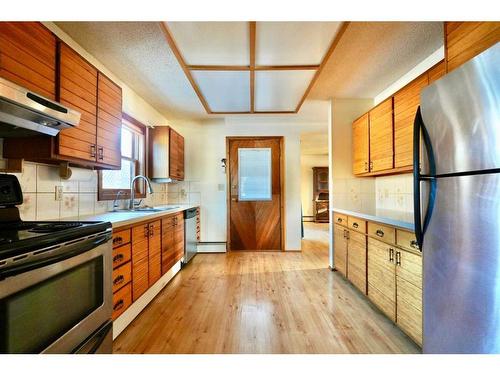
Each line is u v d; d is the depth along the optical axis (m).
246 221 4.39
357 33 1.85
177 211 3.01
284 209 4.29
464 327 1.06
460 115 1.06
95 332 1.24
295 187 4.30
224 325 1.92
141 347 1.65
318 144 6.12
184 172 4.25
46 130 1.34
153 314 2.10
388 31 1.83
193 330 1.85
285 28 1.66
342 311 2.14
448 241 1.13
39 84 1.33
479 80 0.98
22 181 1.52
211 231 4.25
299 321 1.98
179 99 3.12
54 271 0.98
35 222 1.35
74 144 1.59
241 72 2.25
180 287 2.69
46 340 0.95
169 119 4.07
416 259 1.58
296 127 4.30
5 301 0.79
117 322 1.77
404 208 2.69
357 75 2.57
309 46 1.87
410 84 2.12
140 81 2.58
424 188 1.29
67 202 1.89
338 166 3.26
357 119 3.12
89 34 1.79
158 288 2.52
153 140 3.46
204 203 4.27
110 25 1.69
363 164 2.95
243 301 2.34
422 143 1.31
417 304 1.57
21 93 1.04
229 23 1.60
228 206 4.36
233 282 2.83
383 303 1.98
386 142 2.48
